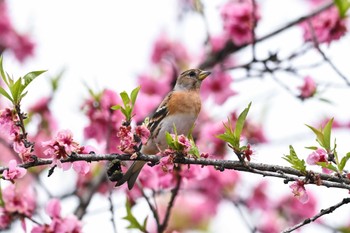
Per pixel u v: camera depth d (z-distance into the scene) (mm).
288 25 14117
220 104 14680
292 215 14820
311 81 13391
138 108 13594
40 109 13758
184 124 12203
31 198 9953
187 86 12672
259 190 14961
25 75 8047
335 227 14281
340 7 13781
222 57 15430
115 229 10531
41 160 8023
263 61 13820
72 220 9625
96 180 13375
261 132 13648
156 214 11102
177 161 8289
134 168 10320
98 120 12414
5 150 13148
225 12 14641
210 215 15023
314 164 8086
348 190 8102
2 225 9523
